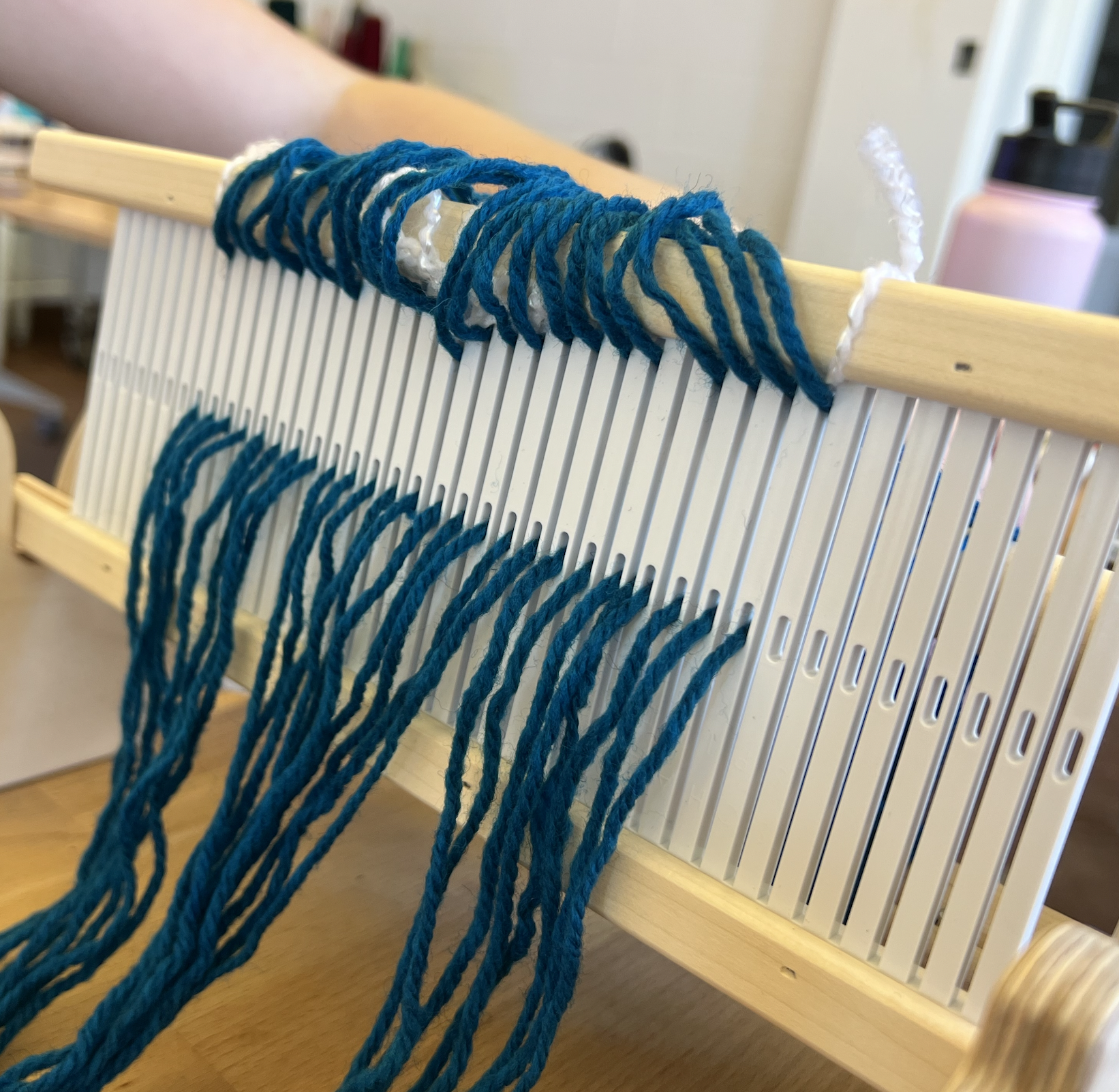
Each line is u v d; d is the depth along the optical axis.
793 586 0.33
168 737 0.48
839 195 1.18
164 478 0.50
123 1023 0.39
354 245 0.40
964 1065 0.23
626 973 0.50
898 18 1.12
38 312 2.64
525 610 0.39
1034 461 0.29
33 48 0.61
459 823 0.40
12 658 0.63
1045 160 0.67
